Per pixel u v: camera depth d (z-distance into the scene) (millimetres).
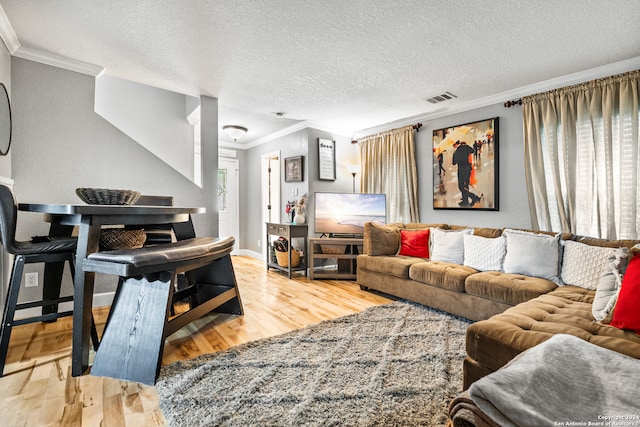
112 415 1449
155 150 3922
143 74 2928
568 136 2865
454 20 2057
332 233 4453
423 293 3000
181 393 1599
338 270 4418
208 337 2332
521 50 2449
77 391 1633
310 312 2902
